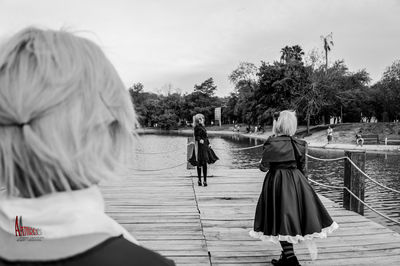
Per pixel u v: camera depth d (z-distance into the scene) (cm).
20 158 45
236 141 4422
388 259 351
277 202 318
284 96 4403
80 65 49
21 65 47
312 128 4669
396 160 2116
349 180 525
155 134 6650
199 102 8712
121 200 588
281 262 325
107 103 51
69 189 47
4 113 45
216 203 573
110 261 46
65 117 47
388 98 4588
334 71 4169
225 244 390
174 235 418
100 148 50
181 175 831
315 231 304
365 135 3284
